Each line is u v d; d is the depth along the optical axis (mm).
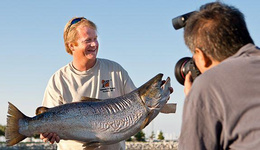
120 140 4836
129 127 4809
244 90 2455
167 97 4977
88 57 5258
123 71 5594
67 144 5234
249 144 2371
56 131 4730
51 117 4719
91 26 5301
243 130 2395
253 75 2480
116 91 5465
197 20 2760
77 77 5398
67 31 5324
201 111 2508
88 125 4734
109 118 4758
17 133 4711
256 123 2371
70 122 4727
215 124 2477
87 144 4820
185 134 2531
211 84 2531
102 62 5527
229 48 2646
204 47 2709
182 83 3314
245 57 2572
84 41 5207
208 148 2473
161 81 4945
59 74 5492
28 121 4703
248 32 2715
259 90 2436
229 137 2447
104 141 4797
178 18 3332
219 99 2486
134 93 4918
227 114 2443
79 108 4781
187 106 2590
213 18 2701
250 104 2418
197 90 2564
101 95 5379
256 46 2670
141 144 54219
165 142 55812
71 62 5551
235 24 2658
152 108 4867
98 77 5410
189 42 2803
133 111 4828
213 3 2838
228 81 2498
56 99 5402
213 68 2602
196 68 2994
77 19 5359
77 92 5355
